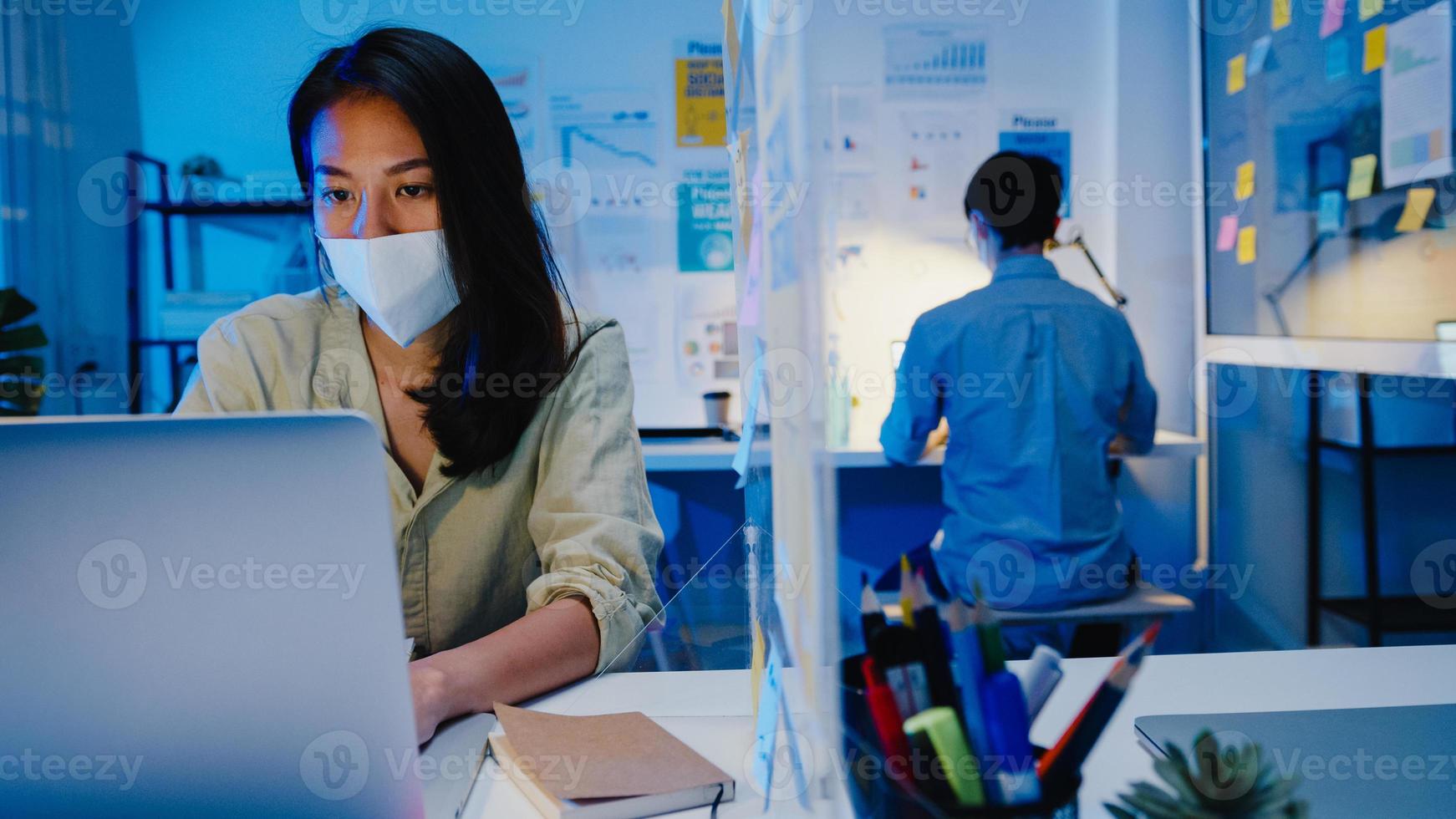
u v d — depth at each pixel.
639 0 2.95
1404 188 1.84
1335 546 2.14
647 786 0.62
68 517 0.52
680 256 3.01
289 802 0.57
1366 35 1.95
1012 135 2.74
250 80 3.01
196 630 0.54
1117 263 2.72
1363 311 1.99
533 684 0.84
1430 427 1.91
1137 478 2.45
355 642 0.54
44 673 0.54
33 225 2.98
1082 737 0.50
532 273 1.13
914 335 1.71
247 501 0.52
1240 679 0.83
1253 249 2.35
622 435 1.16
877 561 2.91
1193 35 2.62
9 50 2.91
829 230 0.48
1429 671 0.85
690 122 2.98
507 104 2.97
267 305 1.23
